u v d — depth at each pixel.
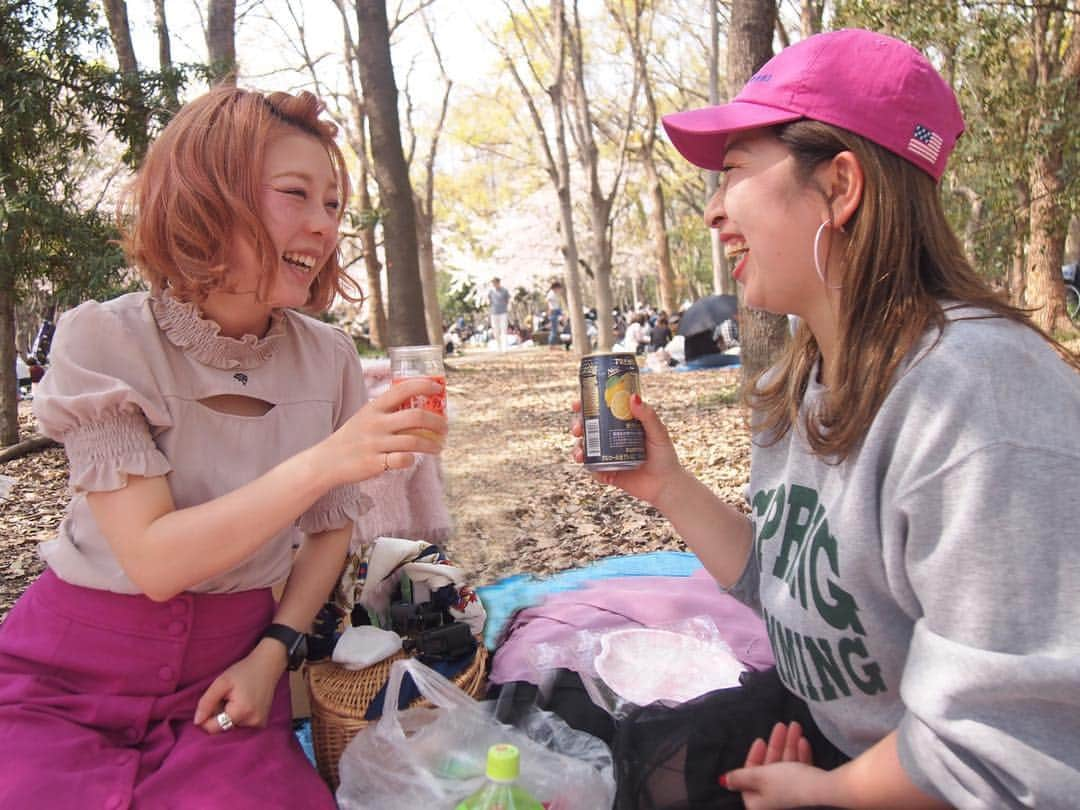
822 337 1.40
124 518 1.44
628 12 19.56
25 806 1.32
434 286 20.55
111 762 1.43
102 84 6.81
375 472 1.39
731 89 6.66
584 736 1.78
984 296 1.22
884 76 1.24
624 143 17.25
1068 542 1.02
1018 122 7.71
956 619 1.08
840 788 1.25
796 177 1.30
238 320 1.64
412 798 1.54
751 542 1.75
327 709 1.89
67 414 1.43
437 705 1.75
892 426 1.17
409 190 10.65
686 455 6.23
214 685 1.56
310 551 1.82
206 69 7.30
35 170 6.61
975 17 7.20
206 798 1.39
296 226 1.52
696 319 13.30
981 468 1.05
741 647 2.21
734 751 1.55
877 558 1.21
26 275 6.71
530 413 8.81
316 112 1.57
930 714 1.08
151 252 1.51
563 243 16.22
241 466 1.61
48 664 1.54
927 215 1.24
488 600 2.89
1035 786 1.01
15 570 4.20
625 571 3.10
